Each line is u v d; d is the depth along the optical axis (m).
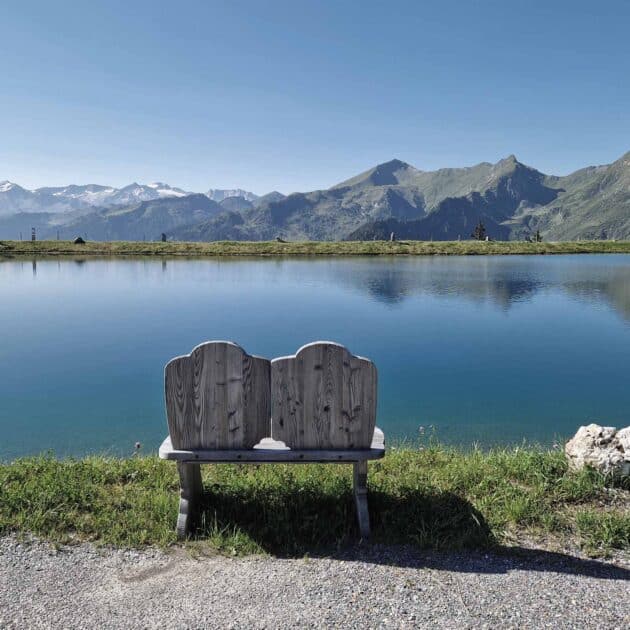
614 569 4.14
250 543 4.54
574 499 5.30
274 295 34.38
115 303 31.02
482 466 6.30
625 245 82.75
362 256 73.56
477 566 4.18
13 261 62.88
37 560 4.30
